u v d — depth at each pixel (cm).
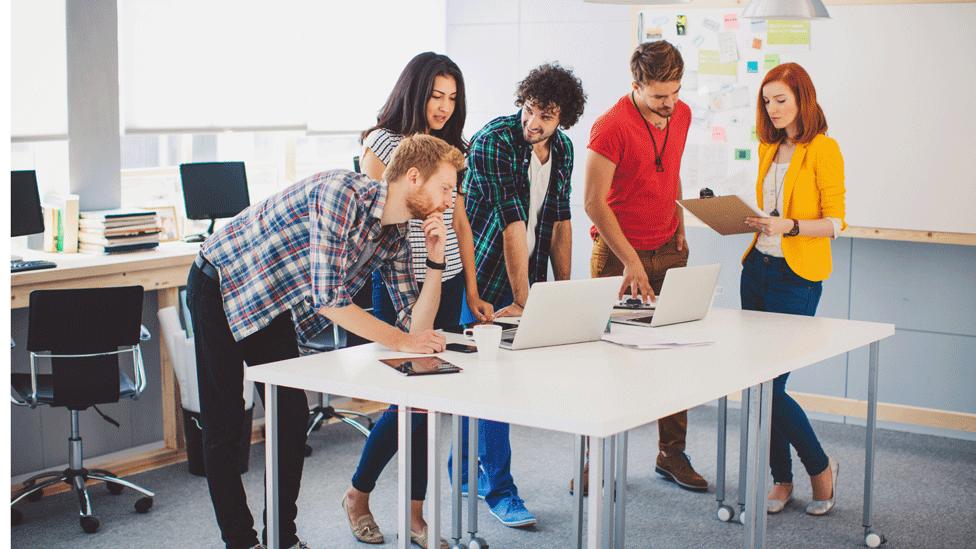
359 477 376
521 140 383
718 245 584
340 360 298
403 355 303
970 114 502
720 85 554
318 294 289
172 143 570
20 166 494
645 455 495
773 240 402
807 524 404
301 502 429
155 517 416
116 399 416
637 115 407
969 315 530
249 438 472
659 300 351
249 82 573
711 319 371
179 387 483
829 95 532
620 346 321
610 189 420
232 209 546
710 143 561
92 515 400
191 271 322
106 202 511
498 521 405
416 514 366
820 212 401
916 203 518
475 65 646
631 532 396
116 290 404
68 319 399
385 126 359
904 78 514
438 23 666
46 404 410
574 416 235
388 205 295
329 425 545
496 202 386
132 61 519
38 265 439
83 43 494
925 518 415
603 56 608
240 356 324
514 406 245
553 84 369
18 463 454
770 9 423
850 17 522
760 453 316
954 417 534
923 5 506
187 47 543
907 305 544
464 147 370
